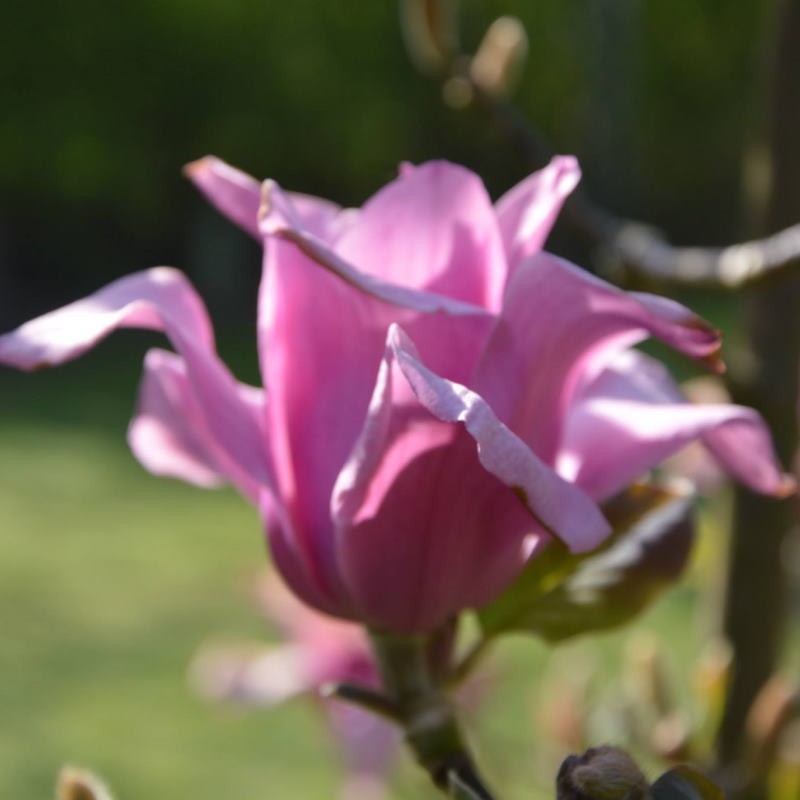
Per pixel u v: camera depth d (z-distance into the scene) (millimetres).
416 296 518
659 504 584
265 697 897
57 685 2922
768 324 661
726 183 8148
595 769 498
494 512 539
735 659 673
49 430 5410
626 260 651
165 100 7578
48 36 7410
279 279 542
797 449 666
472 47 6965
